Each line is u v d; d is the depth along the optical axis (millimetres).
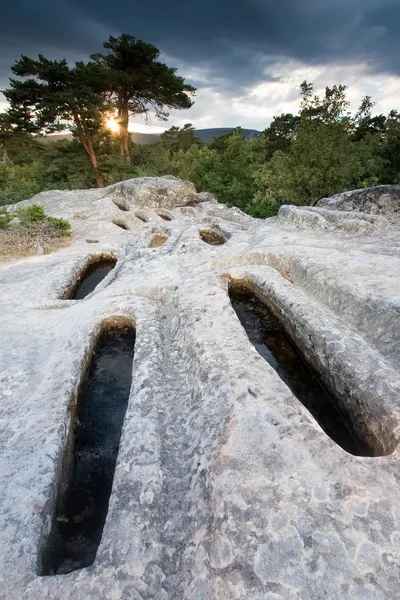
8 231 14922
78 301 8750
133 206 20266
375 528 3006
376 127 35656
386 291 6383
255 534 3059
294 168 18703
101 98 28344
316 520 3078
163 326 7133
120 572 3129
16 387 5754
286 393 4523
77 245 14297
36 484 3994
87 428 5625
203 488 3688
